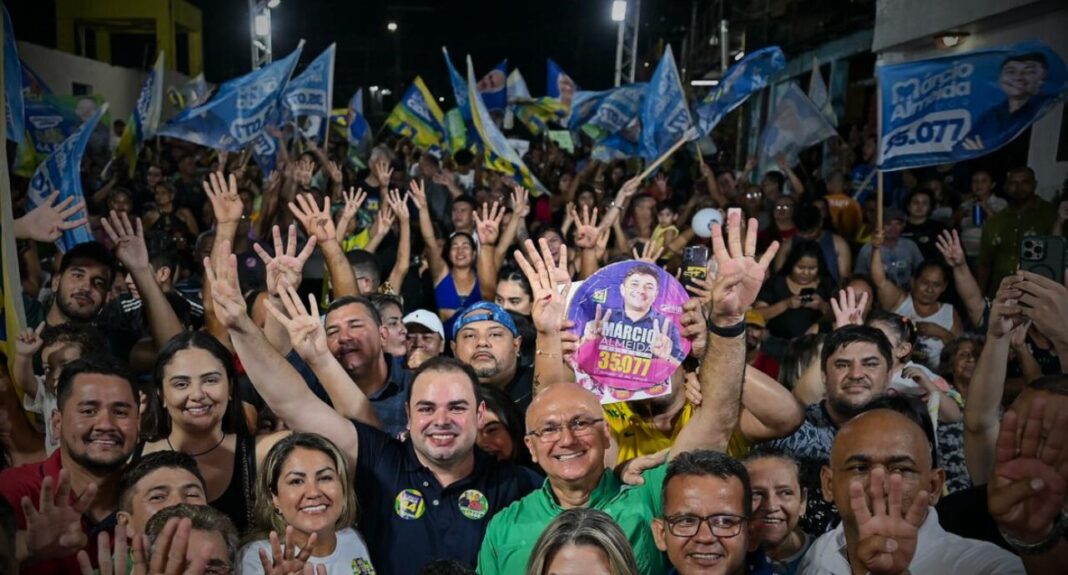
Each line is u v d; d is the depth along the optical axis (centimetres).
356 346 506
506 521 389
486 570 385
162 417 455
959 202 1116
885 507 284
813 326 734
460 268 825
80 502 309
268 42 1547
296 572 312
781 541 376
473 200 1085
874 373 458
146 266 564
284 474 376
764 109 2555
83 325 520
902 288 868
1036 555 279
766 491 374
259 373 402
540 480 432
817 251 789
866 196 1345
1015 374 532
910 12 1277
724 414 379
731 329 374
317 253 813
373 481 411
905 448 321
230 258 402
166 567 277
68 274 608
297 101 1225
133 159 1264
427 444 400
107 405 404
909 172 1241
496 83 1738
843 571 346
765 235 965
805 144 1216
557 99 1877
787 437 461
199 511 330
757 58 1094
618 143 1392
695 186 1413
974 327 666
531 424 379
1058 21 987
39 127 1138
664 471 386
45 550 300
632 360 418
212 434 443
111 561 306
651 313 417
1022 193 842
